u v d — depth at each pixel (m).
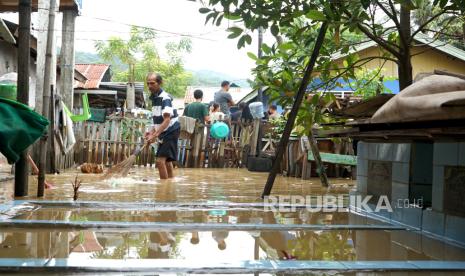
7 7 12.48
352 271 2.89
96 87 19.19
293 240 3.69
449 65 16.16
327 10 5.30
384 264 3.02
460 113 3.22
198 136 13.09
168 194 6.25
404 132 3.96
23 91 5.41
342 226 4.29
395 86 16.33
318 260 3.10
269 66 6.55
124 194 6.11
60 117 9.88
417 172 4.52
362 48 15.16
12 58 12.74
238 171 11.77
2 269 2.71
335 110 6.03
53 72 9.27
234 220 4.46
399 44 6.52
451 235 3.82
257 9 5.46
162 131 8.21
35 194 5.82
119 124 12.29
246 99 18.94
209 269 2.81
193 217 4.56
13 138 3.84
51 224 3.95
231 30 5.69
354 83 8.84
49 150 9.20
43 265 2.75
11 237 3.54
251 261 2.99
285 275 2.78
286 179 9.61
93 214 4.56
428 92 3.72
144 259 2.96
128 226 3.99
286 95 6.55
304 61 6.71
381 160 5.04
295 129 8.89
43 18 9.06
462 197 3.72
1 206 4.79
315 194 6.89
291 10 5.58
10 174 8.11
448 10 5.72
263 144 13.45
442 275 2.88
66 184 7.17
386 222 4.66
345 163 9.41
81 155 12.05
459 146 3.77
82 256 3.00
